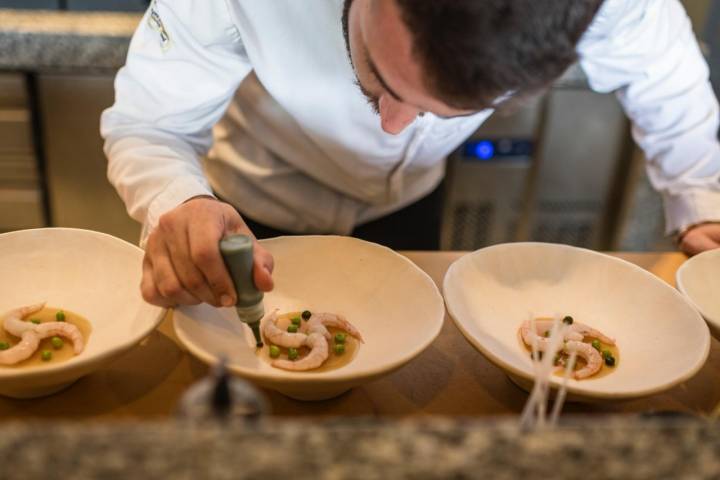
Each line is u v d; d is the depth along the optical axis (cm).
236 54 99
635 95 118
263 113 118
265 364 81
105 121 103
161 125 101
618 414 79
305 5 91
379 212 137
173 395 78
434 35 53
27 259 89
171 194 91
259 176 128
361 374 71
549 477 41
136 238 201
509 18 52
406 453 40
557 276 99
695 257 98
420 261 106
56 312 86
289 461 39
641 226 216
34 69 171
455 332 91
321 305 94
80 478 39
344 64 97
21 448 38
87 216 196
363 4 63
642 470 42
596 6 56
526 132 197
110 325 83
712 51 207
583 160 205
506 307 94
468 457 40
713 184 116
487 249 98
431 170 141
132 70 98
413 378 83
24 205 191
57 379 71
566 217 215
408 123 69
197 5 92
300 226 136
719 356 90
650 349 87
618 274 97
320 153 119
